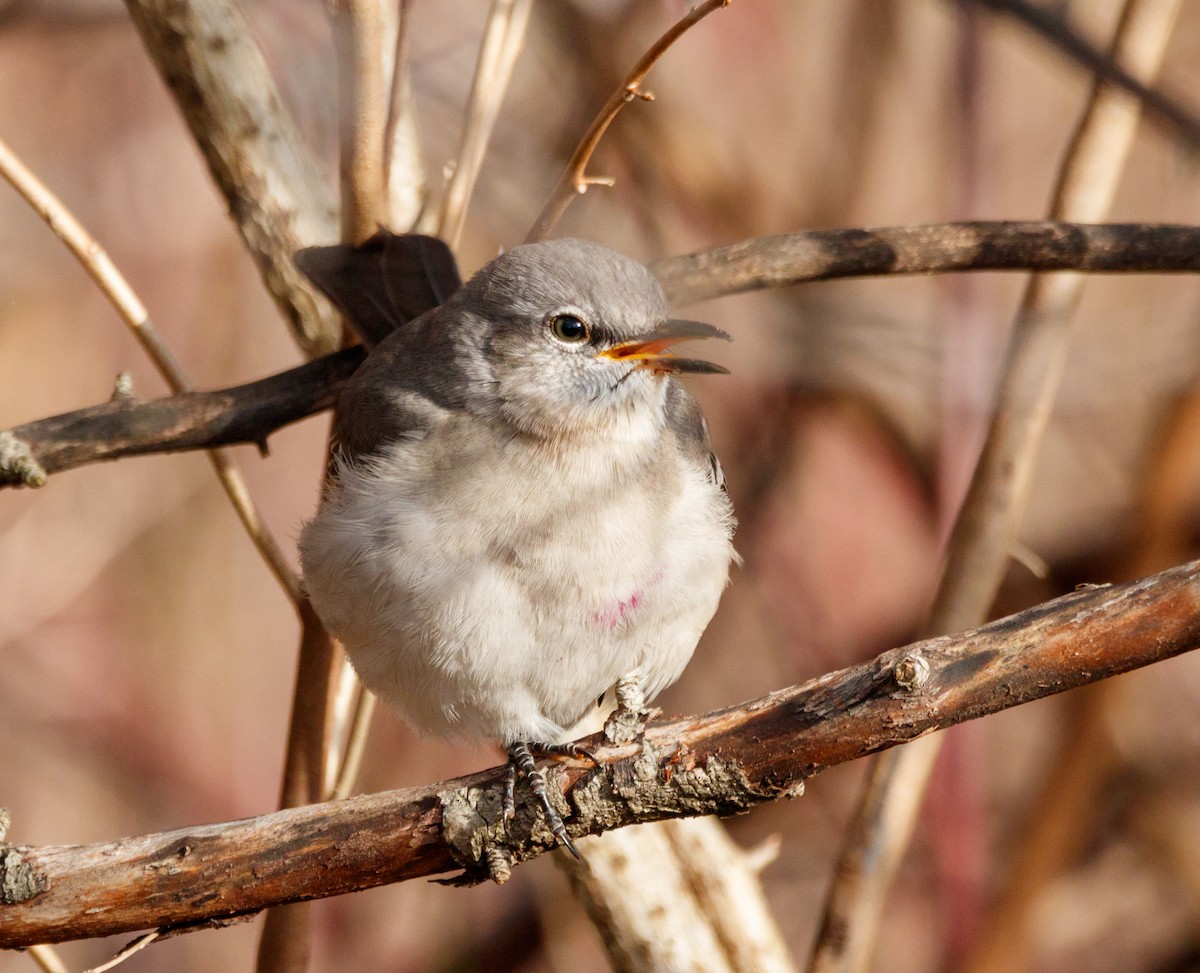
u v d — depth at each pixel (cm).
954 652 573
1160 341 981
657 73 1112
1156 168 1252
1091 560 1134
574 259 763
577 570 718
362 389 779
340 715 796
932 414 1162
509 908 1188
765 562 1230
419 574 714
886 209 1288
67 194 1309
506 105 1109
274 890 616
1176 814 1173
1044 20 761
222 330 1322
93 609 1319
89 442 742
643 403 750
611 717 622
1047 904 1053
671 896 826
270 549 774
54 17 1172
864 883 813
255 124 846
